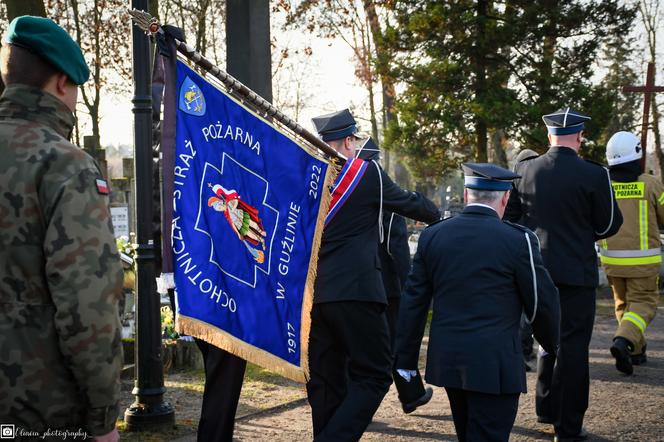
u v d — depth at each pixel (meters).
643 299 7.08
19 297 2.24
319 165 4.14
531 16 21.05
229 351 3.66
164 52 3.43
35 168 2.25
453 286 3.73
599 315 10.77
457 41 21.97
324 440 4.03
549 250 5.00
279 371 3.85
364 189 4.23
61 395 2.27
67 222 2.22
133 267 7.93
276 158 3.95
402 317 3.89
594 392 6.38
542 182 5.09
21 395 2.22
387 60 22.47
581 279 4.93
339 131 4.68
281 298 3.93
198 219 3.57
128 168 16.41
